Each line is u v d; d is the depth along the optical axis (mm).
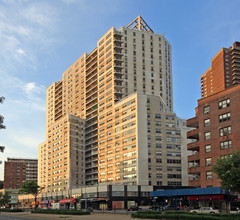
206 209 67625
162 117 137375
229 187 53094
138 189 125625
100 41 167625
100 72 163500
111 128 147250
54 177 177875
